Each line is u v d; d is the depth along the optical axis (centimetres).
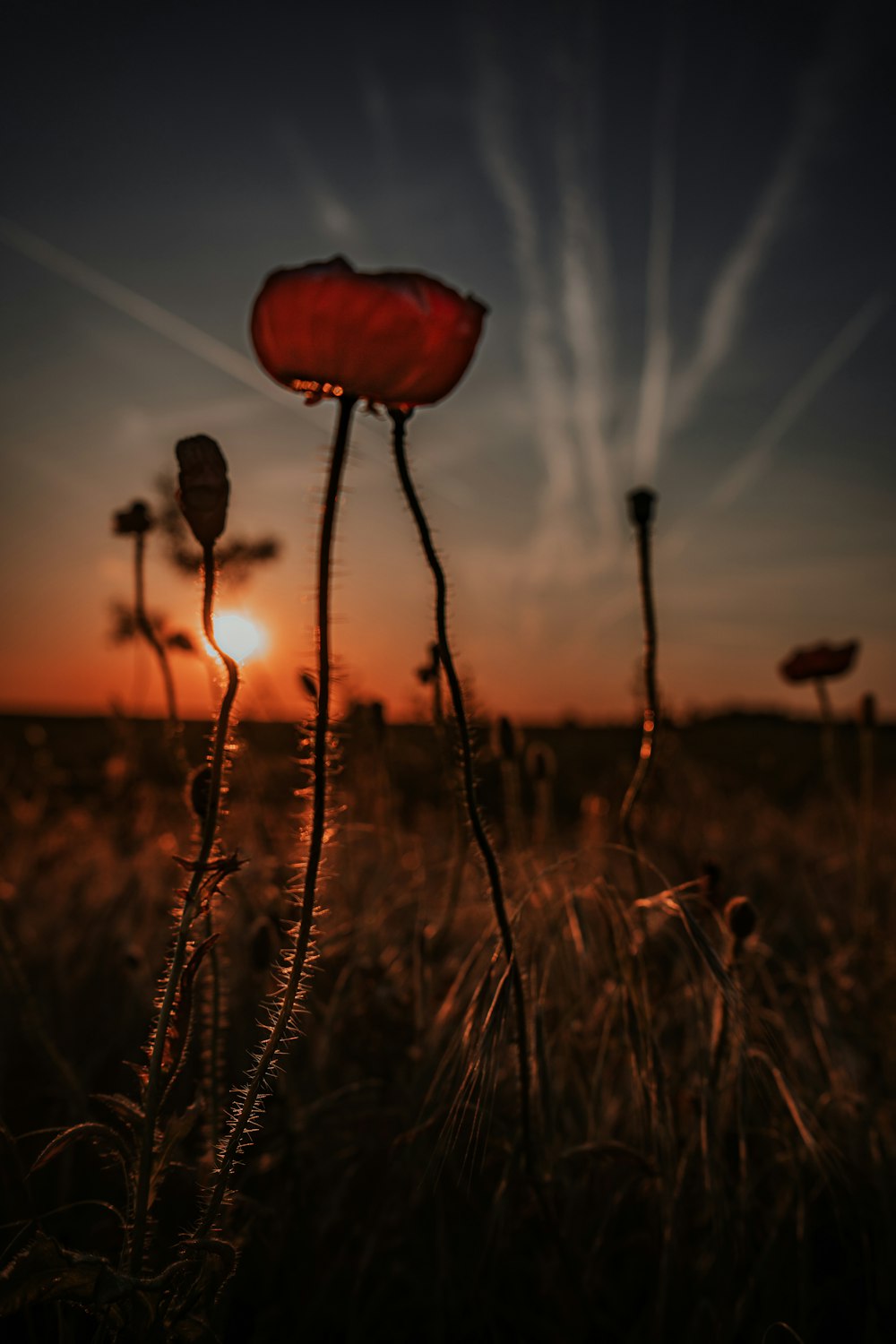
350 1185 56
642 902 45
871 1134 53
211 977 42
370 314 31
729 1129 50
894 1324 47
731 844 112
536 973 47
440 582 37
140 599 56
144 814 115
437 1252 48
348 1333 46
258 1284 50
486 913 65
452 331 32
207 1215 30
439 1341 47
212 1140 42
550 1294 48
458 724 38
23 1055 64
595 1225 51
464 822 59
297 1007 33
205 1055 42
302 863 34
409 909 73
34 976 74
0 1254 34
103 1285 27
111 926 80
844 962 71
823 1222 52
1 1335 43
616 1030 53
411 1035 58
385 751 71
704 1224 48
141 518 56
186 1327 29
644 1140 49
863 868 76
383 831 72
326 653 31
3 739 237
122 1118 31
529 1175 43
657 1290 46
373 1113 53
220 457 31
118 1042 65
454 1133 44
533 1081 46
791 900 92
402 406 34
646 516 51
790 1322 47
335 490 32
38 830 134
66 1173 54
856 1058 61
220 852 37
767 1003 65
